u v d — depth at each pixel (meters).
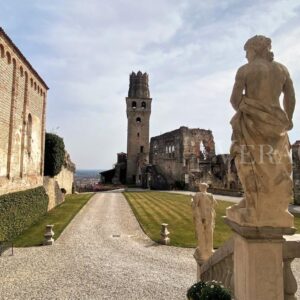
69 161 58.69
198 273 9.51
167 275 12.85
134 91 93.25
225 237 19.41
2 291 11.23
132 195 50.94
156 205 36.62
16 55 23.28
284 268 4.96
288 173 4.44
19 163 24.88
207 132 75.12
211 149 74.62
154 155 83.12
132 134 90.94
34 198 26.83
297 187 37.97
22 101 25.56
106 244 18.61
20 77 24.94
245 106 4.54
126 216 29.12
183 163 70.62
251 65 4.63
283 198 4.39
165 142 78.31
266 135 4.39
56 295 10.84
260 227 4.38
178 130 73.44
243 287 4.66
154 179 74.81
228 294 5.31
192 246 17.92
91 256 15.96
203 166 69.38
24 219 23.33
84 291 11.19
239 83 4.68
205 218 9.51
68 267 14.10
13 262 14.90
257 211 4.40
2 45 20.48
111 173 96.94
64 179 53.06
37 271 13.55
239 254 4.85
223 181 64.19
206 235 9.52
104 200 42.78
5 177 21.80
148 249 17.33
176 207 34.84
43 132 32.72
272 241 4.46
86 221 26.47
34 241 19.33
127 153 90.38
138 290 11.19
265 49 4.73
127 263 14.68
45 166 35.94
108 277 12.67
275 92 4.54
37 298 10.60
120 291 11.13
